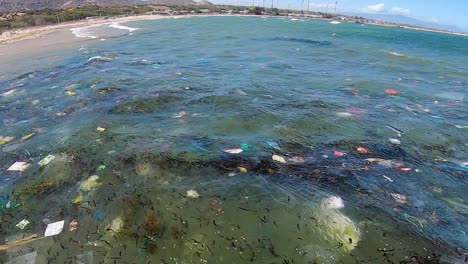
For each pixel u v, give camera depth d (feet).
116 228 17.04
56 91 40.63
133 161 23.47
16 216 18.44
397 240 16.28
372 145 26.45
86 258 15.23
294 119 31.14
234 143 26.21
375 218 17.78
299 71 52.70
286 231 16.67
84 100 36.45
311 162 23.53
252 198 19.21
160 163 23.03
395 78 50.19
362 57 69.51
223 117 31.40
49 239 16.52
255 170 22.24
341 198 19.40
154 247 15.71
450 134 29.27
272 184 20.66
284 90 40.88
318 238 16.22
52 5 436.76
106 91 38.88
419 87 45.19
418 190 20.65
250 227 16.93
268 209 18.25
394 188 20.71
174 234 16.47
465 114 34.63
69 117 32.27
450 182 21.68
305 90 41.24
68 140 27.12
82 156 24.44
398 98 39.32
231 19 220.02
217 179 21.17
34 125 30.78
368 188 20.54
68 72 50.62
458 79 51.21
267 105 34.91
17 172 22.93
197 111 33.17
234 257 15.10
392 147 26.30
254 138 27.22
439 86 46.32
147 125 29.84
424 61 66.69
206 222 17.25
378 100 38.34
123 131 28.58
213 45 80.94
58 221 17.87
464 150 26.48
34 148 26.16
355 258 15.06
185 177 21.42
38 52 75.66
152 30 126.93
